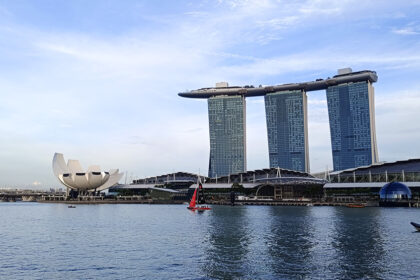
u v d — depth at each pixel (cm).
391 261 4728
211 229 8119
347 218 10656
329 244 5956
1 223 9850
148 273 4206
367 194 19300
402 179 19975
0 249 5700
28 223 9850
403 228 8025
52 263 4709
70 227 8781
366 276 4050
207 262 4709
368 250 5438
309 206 18275
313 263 4638
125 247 5812
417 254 5138
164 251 5444
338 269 4341
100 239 6706
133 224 9431
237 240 6450
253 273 4191
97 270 4353
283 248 5625
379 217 10962
